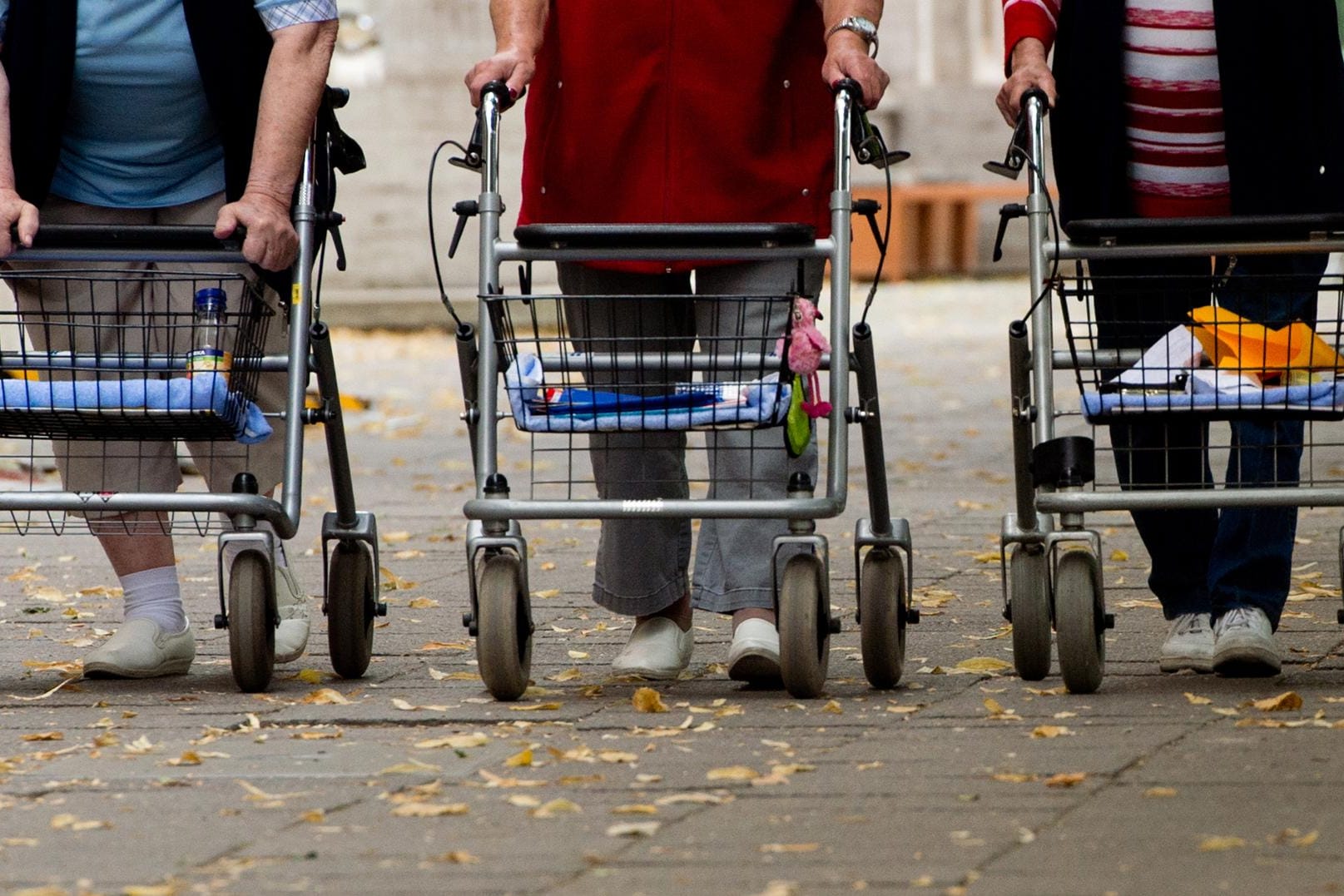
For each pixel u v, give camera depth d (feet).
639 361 41.09
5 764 37.40
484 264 40.98
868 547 43.70
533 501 41.22
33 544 73.00
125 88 45.47
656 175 44.16
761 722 40.14
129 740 39.81
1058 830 30.94
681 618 46.88
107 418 41.29
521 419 40.78
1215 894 27.43
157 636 47.14
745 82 43.91
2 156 44.11
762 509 40.81
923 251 283.38
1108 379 43.91
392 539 75.10
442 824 32.30
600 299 41.27
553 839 31.24
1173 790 33.19
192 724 41.29
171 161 46.73
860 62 41.73
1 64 45.39
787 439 41.42
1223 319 40.78
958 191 271.90
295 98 44.19
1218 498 40.47
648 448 43.39
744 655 43.37
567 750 37.65
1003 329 195.42
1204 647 45.27
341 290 215.72
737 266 43.65
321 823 32.60
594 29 44.06
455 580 64.75
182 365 42.70
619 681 45.85
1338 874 28.17
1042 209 41.63
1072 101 44.19
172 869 30.04
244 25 45.27
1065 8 44.37
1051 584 44.16
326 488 93.50
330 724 41.16
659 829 31.63
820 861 29.55
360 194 215.72
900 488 88.63
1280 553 44.68
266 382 47.96
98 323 43.80
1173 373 40.57
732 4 43.73
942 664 47.57
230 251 42.88
